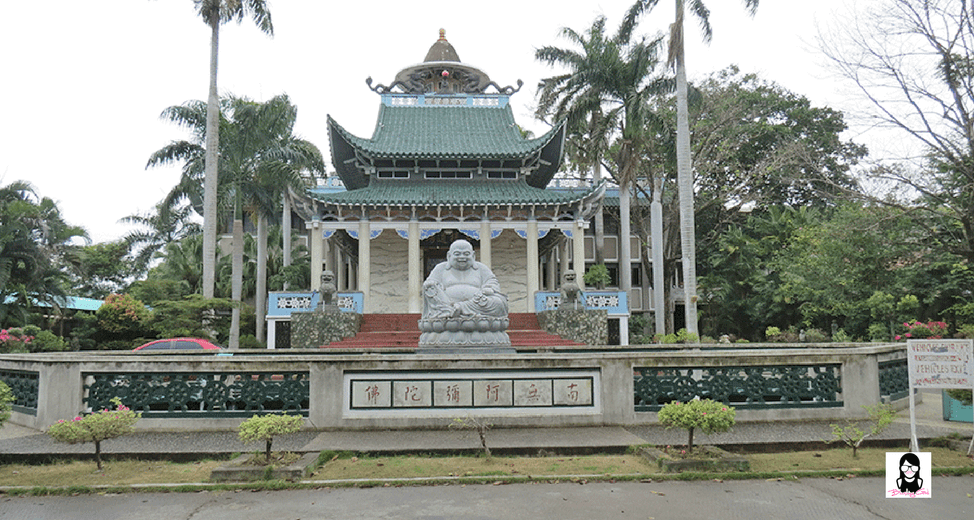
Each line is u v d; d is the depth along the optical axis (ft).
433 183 106.52
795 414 34.53
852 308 95.61
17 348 80.48
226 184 105.29
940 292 87.30
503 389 33.42
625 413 33.78
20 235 92.84
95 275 163.53
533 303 97.96
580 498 22.25
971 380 27.35
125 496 23.00
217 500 22.38
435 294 47.44
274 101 99.19
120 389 33.73
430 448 28.66
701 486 23.77
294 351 56.13
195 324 85.81
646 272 136.26
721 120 130.93
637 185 136.15
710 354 34.68
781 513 20.65
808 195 156.56
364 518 20.24
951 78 61.11
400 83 139.64
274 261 142.31
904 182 68.44
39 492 23.35
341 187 132.05
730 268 131.64
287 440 30.58
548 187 134.51
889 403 38.22
